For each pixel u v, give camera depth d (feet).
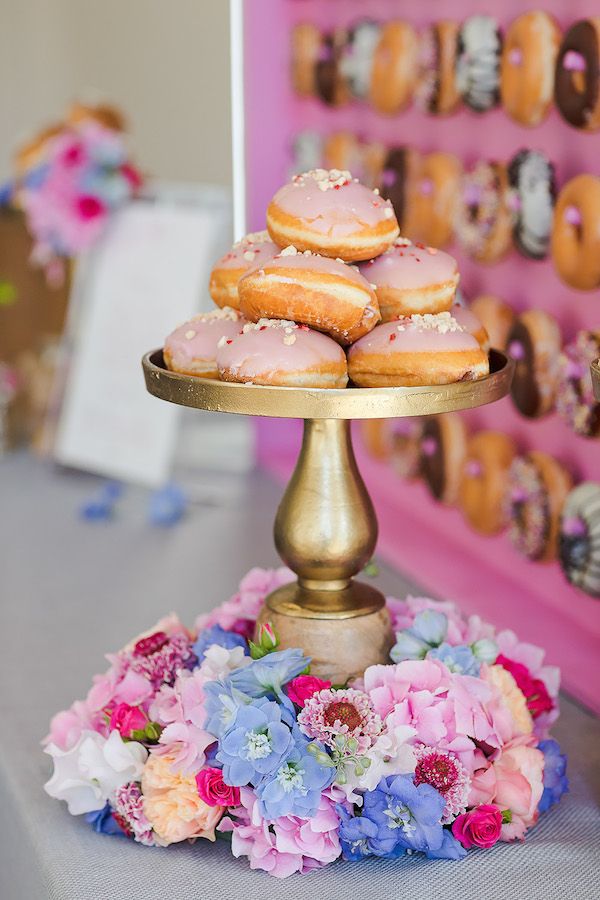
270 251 4.81
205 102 13.33
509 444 6.41
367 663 4.81
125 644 6.21
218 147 13.37
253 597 5.15
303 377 4.48
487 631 5.04
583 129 5.69
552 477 6.08
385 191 7.07
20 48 14.67
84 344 9.36
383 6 7.14
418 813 4.49
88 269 9.39
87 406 9.29
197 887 4.47
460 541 6.95
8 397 10.16
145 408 8.92
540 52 5.86
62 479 9.45
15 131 14.98
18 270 9.84
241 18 8.59
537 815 4.74
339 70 7.65
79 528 8.09
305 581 4.88
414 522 7.42
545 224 5.99
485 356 4.64
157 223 8.95
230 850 4.65
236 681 4.60
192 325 4.79
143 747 4.67
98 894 4.45
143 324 8.95
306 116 8.47
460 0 6.45
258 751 4.48
